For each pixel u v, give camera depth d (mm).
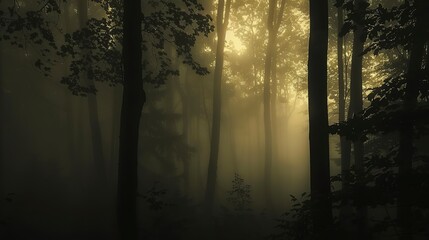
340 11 22641
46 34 12469
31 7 26109
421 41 7578
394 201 5316
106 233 19250
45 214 20766
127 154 10344
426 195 5070
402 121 6152
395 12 7500
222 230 19266
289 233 6992
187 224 18438
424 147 11414
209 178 23625
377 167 6555
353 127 6660
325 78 8719
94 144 22312
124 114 10375
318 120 8633
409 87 6742
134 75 10367
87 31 12984
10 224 18359
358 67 19984
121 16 13398
